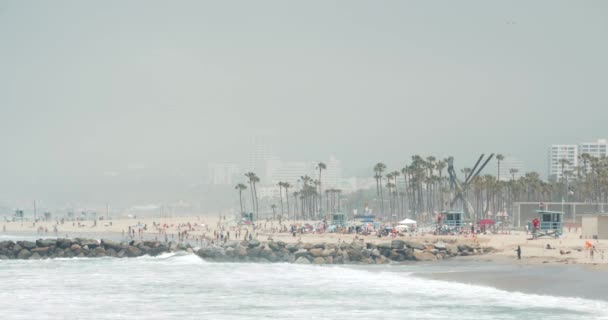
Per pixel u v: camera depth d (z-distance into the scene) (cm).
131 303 12169
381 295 12788
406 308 11275
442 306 11369
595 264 16250
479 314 10519
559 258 17950
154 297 12888
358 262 19938
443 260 19988
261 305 11856
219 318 10662
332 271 17362
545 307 10912
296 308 11500
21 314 11094
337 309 11344
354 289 13688
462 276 15238
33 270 18025
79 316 10900
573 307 10838
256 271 17575
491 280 14288
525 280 13925
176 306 11825
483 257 19775
